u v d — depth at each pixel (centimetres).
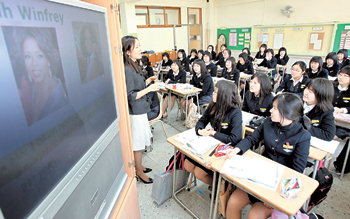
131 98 189
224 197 152
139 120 198
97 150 91
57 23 65
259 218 135
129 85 186
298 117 142
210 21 877
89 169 85
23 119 53
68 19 71
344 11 574
